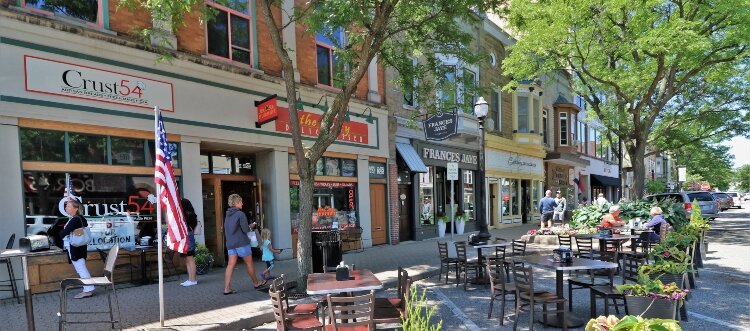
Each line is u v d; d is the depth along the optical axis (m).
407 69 11.05
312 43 13.20
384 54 10.62
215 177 11.34
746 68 17.86
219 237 11.16
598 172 36.69
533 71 16.62
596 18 14.22
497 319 6.64
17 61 7.41
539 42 14.73
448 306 7.44
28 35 7.54
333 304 4.95
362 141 14.35
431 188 17.80
